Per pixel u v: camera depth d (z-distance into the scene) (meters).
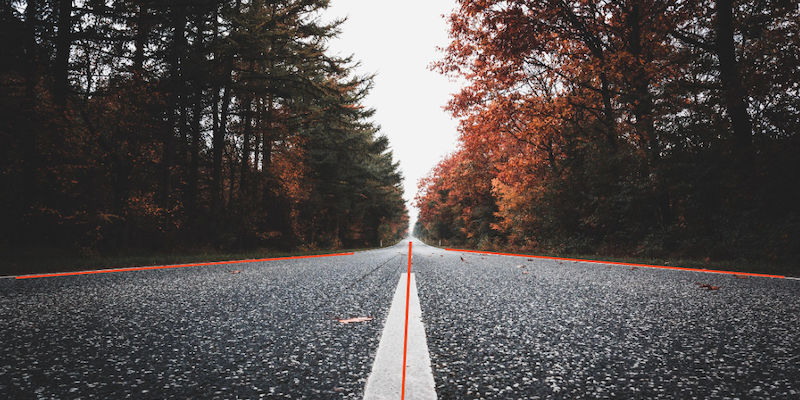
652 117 12.45
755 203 10.27
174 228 15.70
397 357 1.82
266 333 2.28
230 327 2.43
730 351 1.95
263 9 16.67
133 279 5.40
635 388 1.48
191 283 4.77
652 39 13.70
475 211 35.19
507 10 14.63
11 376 1.56
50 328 2.40
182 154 16.62
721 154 10.90
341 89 25.16
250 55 16.36
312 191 28.12
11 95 10.77
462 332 2.31
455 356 1.86
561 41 15.77
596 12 15.30
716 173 10.86
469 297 3.59
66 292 4.03
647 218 13.66
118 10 12.84
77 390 1.43
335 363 1.75
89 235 11.73
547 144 20.53
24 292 4.05
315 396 1.39
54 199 11.46
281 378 1.57
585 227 15.98
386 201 48.72
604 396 1.40
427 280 5.02
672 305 3.21
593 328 2.42
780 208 9.87
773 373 1.63
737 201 10.79
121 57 12.96
